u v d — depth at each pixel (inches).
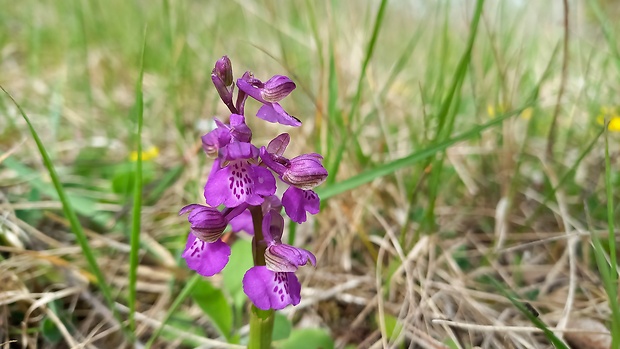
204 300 4.1
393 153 6.4
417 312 4.3
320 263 5.4
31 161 6.4
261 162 3.3
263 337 3.5
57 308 4.4
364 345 4.4
